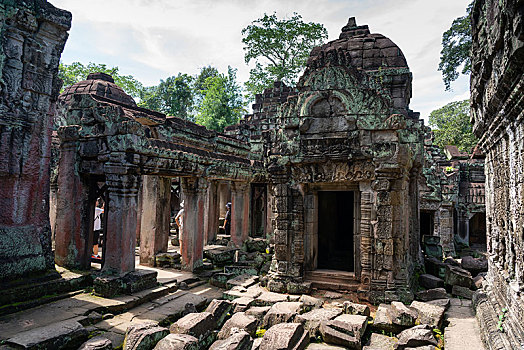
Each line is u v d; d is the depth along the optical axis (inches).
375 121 323.3
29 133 289.6
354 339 223.1
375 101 327.3
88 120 322.7
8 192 275.3
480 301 261.0
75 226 335.3
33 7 284.4
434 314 251.4
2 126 271.0
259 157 730.2
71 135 332.2
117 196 302.5
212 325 232.5
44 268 291.4
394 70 483.8
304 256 358.3
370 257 325.1
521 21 123.3
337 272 354.3
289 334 211.0
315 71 352.8
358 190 346.9
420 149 393.4
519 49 133.3
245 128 821.2
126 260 302.5
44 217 301.1
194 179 401.4
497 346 176.9
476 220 957.8
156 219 428.1
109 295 281.9
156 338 204.1
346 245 551.5
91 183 344.2
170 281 345.4
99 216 437.7
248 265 430.9
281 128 365.1
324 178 346.3
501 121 200.7
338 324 235.5
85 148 327.6
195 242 401.1
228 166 457.4
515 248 180.4
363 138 327.9
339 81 341.4
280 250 357.4
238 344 190.7
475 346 205.9
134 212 313.0
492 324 204.4
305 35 1077.1
